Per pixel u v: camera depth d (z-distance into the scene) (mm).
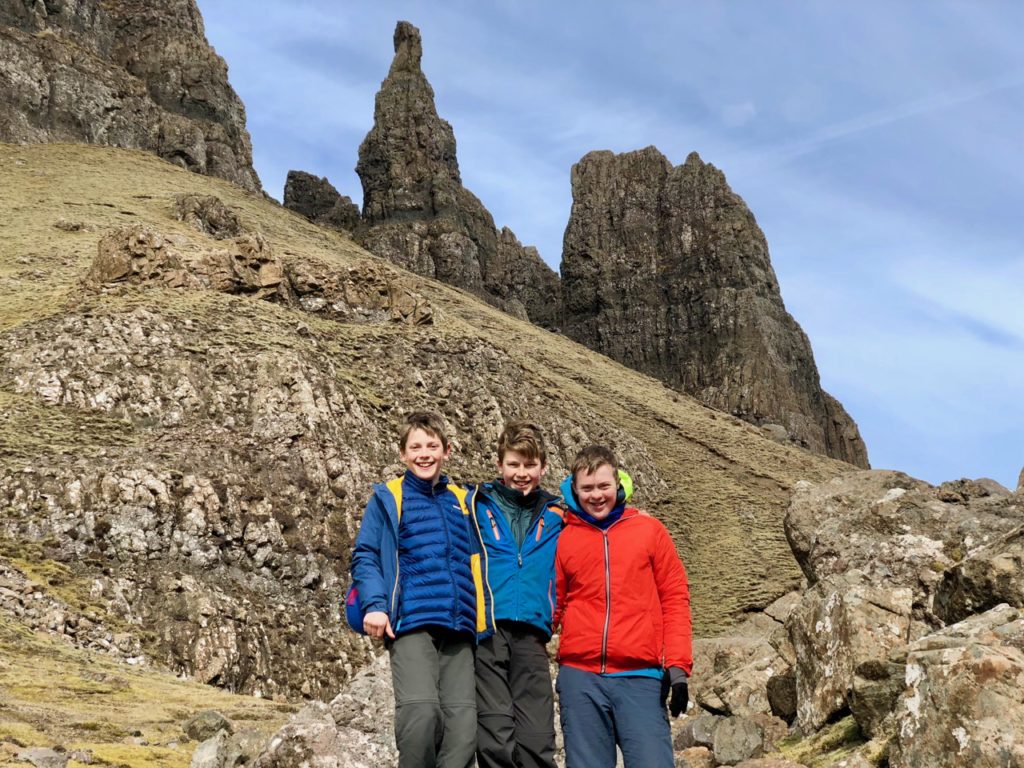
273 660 38000
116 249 67500
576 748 6148
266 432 50688
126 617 35656
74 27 149875
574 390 101562
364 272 80438
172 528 40812
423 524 6332
